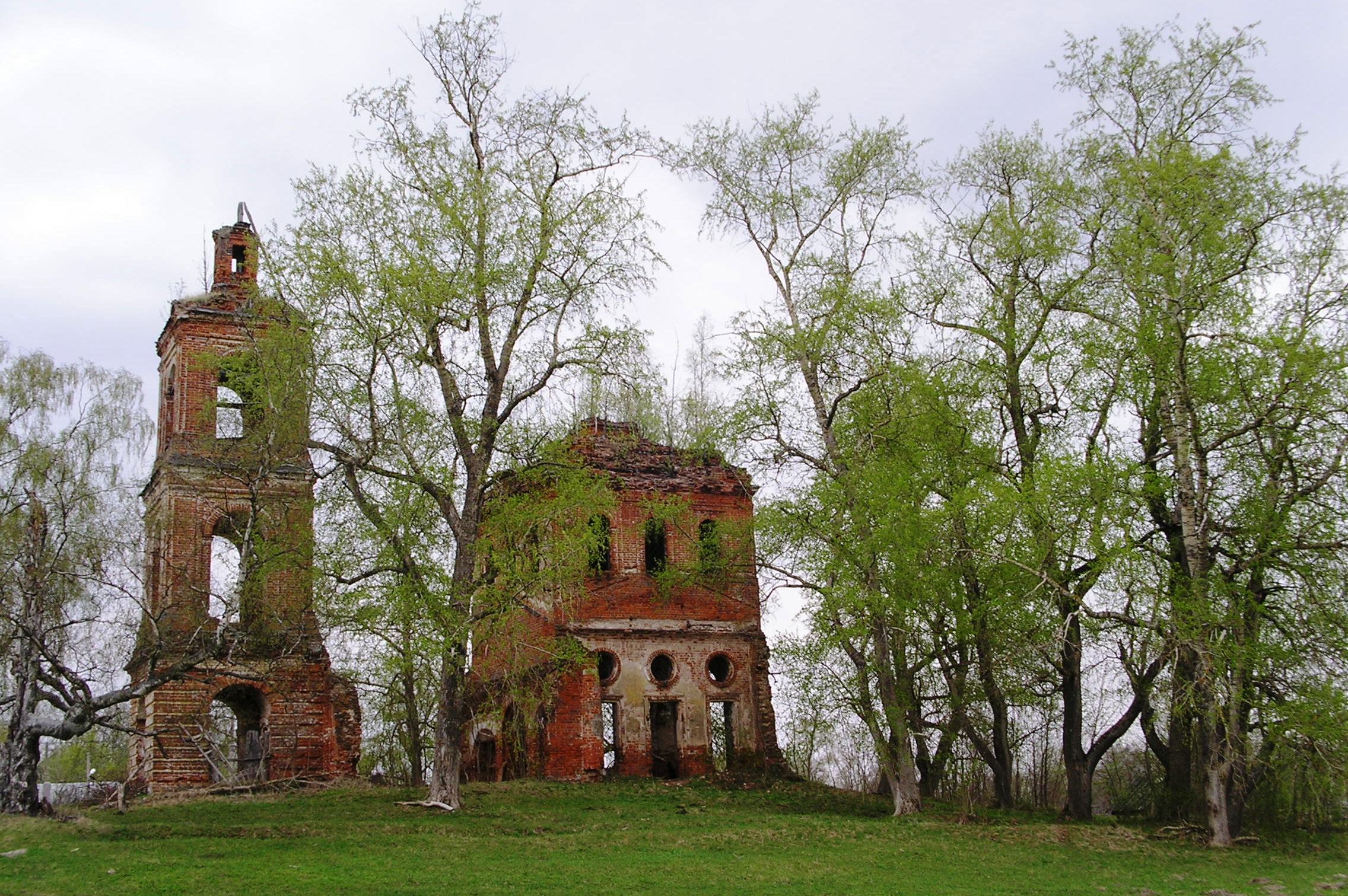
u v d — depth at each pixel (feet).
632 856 70.38
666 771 127.24
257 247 94.22
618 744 121.19
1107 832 85.87
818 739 95.86
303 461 104.94
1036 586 86.69
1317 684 80.69
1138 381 92.63
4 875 57.82
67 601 86.99
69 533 88.07
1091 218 97.40
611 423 132.67
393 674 84.94
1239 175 87.30
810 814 96.53
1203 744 88.43
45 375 99.60
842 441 98.58
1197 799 98.48
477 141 92.94
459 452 88.33
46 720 79.15
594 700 119.14
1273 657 82.48
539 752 118.01
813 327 99.35
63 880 56.75
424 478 83.20
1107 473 86.33
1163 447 99.50
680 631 125.18
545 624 121.80
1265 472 88.33
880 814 98.27
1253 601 84.28
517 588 83.15
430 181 87.30
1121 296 96.02
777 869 66.95
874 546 89.04
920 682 98.78
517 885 59.16
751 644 128.57
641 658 123.85
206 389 117.50
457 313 86.22
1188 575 87.10
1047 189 98.84
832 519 93.50
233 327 120.06
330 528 83.76
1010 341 101.81
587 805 97.76
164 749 102.63
